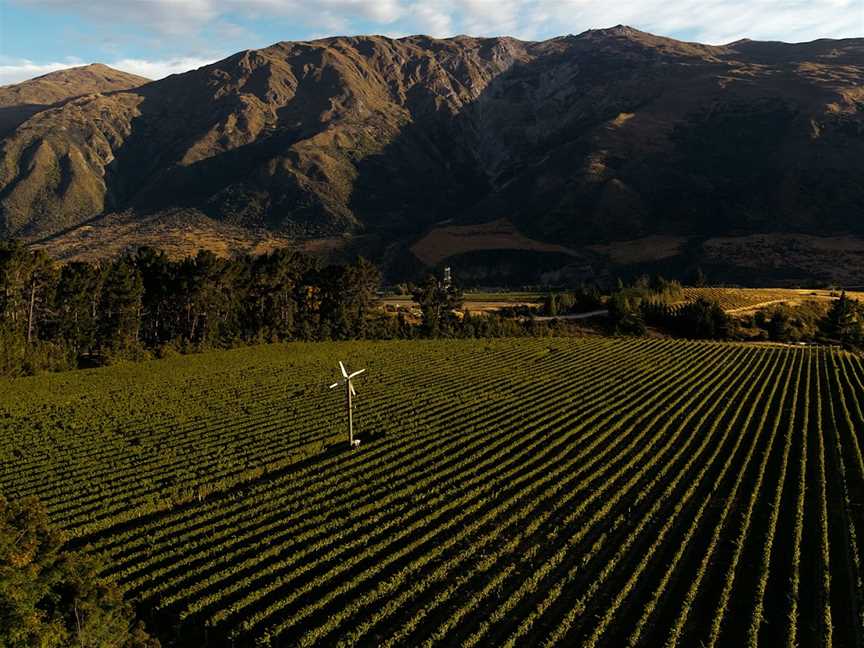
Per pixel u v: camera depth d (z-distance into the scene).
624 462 59.31
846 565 41.75
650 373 97.81
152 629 35.88
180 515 49.41
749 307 156.88
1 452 63.06
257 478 58.12
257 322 133.50
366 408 78.38
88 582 30.11
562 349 117.75
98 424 72.62
